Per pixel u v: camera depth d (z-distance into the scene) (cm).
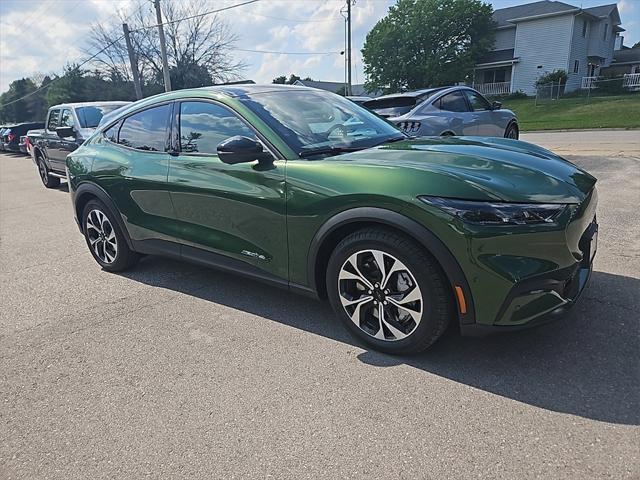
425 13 4003
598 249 412
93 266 475
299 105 345
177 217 360
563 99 3130
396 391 238
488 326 233
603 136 1432
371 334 274
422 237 234
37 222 712
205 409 235
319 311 335
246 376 261
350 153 298
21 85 7550
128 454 208
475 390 234
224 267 340
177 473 195
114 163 402
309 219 276
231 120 321
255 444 209
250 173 301
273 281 312
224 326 321
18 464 207
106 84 4038
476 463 189
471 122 802
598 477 177
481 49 3900
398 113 767
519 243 221
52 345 312
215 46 3772
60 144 909
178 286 402
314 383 250
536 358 256
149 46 3641
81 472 200
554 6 3662
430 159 267
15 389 264
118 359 288
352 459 196
